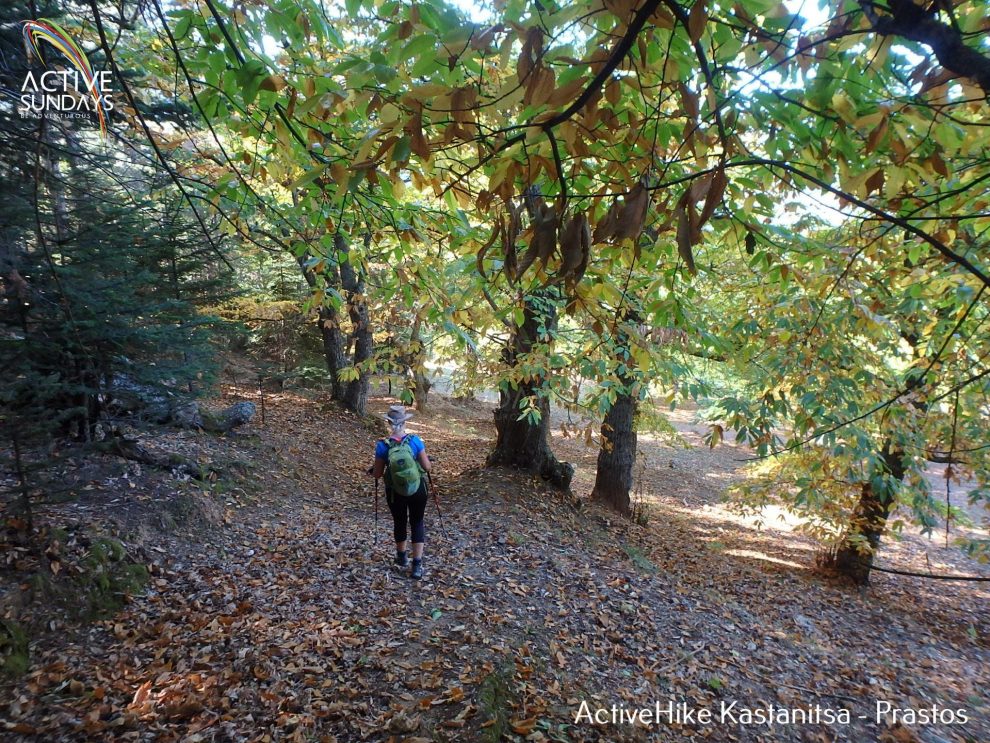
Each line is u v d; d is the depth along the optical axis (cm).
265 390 1573
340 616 491
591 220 176
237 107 243
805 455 624
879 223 269
